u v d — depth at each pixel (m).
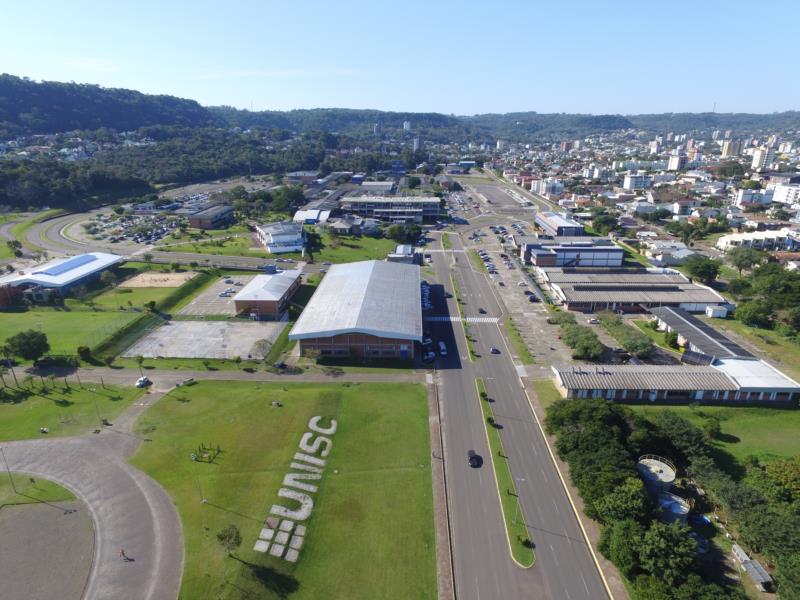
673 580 54.69
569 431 78.19
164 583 56.19
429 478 73.69
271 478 72.31
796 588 52.38
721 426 87.94
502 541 63.47
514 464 77.25
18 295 142.75
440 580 57.94
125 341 117.25
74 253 189.12
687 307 140.12
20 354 102.56
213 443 79.75
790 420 89.94
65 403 91.25
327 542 62.12
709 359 105.88
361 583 57.12
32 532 62.88
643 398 94.75
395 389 97.50
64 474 72.88
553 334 124.38
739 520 63.31
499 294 153.12
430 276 170.50
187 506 67.06
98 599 54.31
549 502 69.88
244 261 181.62
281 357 110.44
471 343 118.62
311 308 120.50
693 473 73.06
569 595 56.66
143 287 153.75
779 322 129.88
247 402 91.62
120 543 61.31
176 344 116.31
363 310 115.00
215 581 56.41
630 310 141.25
